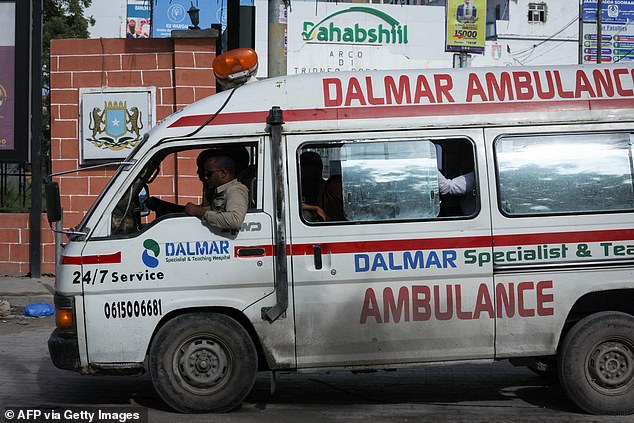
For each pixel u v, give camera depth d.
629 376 5.68
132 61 11.78
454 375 7.07
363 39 46.38
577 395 5.67
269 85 5.77
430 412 5.88
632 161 5.69
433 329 5.57
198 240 5.52
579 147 5.68
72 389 6.54
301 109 5.66
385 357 5.59
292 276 5.52
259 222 5.55
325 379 6.95
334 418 5.70
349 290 5.53
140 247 5.51
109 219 5.57
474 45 21.19
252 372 5.59
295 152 5.59
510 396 6.35
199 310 5.61
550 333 5.62
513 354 5.63
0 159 11.80
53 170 11.85
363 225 5.55
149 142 5.70
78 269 5.49
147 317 5.50
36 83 11.80
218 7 31.95
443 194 5.62
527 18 49.88
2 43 11.84
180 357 5.57
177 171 10.24
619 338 5.66
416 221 5.57
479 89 5.74
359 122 5.62
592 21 36.47
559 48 50.19
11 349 8.09
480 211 5.58
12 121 11.82
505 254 5.58
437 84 5.75
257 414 5.78
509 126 5.65
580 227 5.61
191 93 11.71
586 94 5.75
